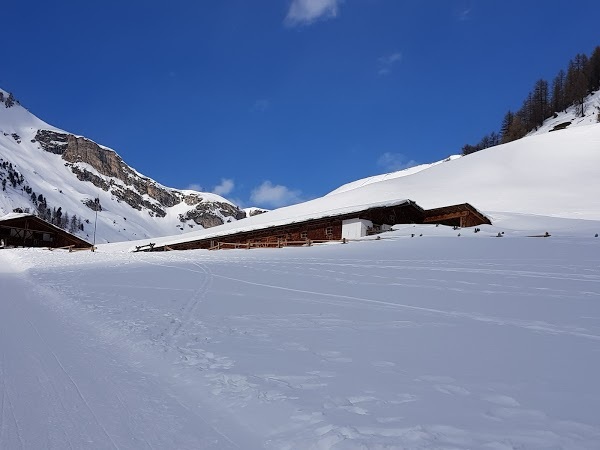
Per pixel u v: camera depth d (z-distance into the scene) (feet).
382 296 34.06
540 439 11.10
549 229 88.22
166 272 57.47
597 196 150.92
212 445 11.98
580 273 41.91
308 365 17.33
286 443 11.71
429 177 232.94
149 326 25.04
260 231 124.16
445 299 31.91
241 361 18.12
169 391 15.84
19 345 21.62
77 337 23.63
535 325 23.45
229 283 44.62
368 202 187.32
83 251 112.57
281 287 40.73
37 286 45.83
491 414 12.55
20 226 159.02
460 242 72.64
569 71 459.32
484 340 20.42
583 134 253.85
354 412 12.97
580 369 16.10
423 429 11.73
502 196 167.63
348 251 74.23
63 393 15.58
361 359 17.87
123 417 13.73
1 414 13.83
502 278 40.65
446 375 15.70
